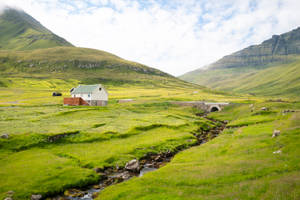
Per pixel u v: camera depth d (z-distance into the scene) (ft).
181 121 262.06
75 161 121.39
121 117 262.06
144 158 139.74
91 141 159.74
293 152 98.12
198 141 192.54
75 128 181.98
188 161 123.34
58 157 124.16
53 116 238.27
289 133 131.23
